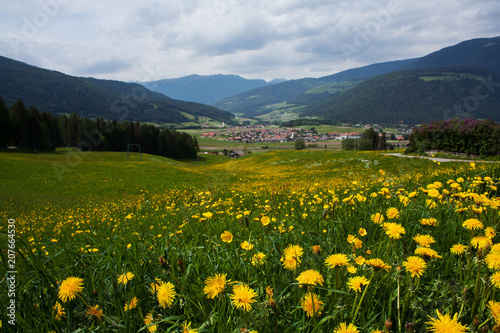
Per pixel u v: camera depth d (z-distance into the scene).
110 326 1.28
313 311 1.19
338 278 1.39
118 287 1.50
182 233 2.89
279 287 1.50
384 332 1.07
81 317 1.36
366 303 1.38
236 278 1.84
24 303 1.52
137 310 1.43
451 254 1.68
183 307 1.50
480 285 1.24
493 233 1.69
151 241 2.81
